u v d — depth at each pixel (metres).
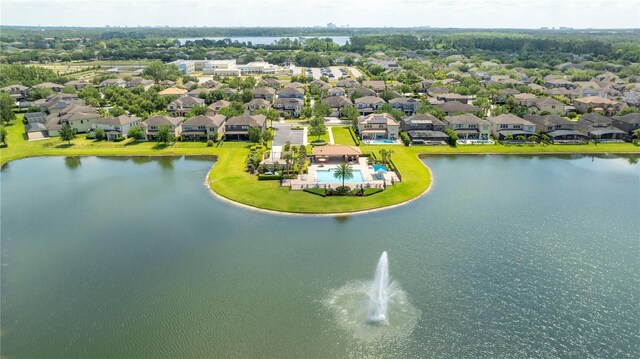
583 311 63.78
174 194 107.62
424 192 107.75
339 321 61.66
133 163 132.75
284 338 58.59
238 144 148.12
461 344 57.75
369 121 155.00
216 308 64.44
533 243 82.81
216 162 130.62
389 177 116.44
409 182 112.50
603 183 115.94
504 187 112.00
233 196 104.56
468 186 112.56
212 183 112.94
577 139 153.00
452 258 77.38
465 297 66.75
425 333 59.56
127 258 78.19
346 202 100.31
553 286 69.50
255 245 82.19
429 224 90.56
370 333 59.41
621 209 98.75
